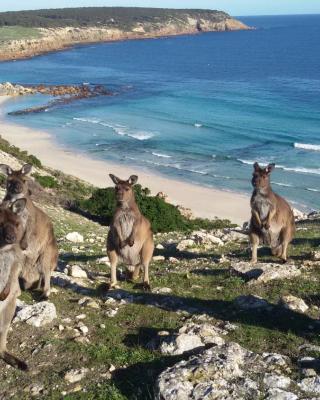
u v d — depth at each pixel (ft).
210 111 242.99
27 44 555.69
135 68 435.94
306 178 146.61
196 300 29.99
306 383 19.57
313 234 51.90
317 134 194.49
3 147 123.95
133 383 20.48
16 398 19.88
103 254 46.78
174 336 22.91
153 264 39.91
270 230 36.73
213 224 85.92
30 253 27.45
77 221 75.20
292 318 26.73
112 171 154.30
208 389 18.86
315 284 32.30
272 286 32.30
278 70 407.85
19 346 23.32
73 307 28.09
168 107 254.88
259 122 217.36
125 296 30.48
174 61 487.61
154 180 145.79
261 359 21.36
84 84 339.77
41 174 111.65
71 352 22.89
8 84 313.32
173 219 72.69
